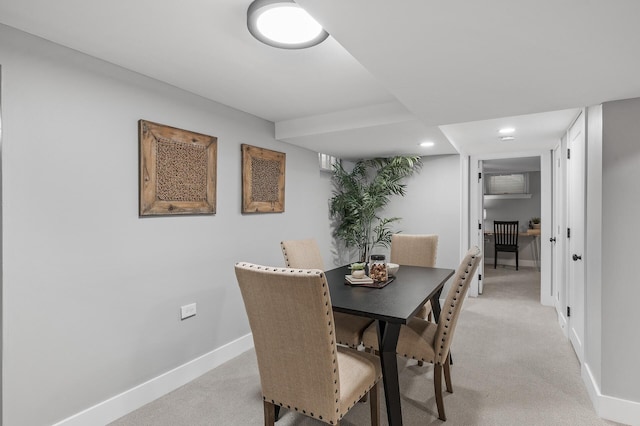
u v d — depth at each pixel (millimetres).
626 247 2086
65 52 1914
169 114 2494
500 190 8016
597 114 2264
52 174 1858
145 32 1770
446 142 3734
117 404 2164
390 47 1530
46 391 1844
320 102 2930
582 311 2756
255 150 3270
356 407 2271
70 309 1943
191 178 2623
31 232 1779
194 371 2691
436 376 2109
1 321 1684
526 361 2895
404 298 2158
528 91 2059
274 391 1712
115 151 2158
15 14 1593
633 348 2066
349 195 4680
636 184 2064
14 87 1717
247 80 2426
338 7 1219
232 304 3064
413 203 4805
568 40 1440
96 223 2061
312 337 1522
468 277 2051
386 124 2973
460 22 1314
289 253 3074
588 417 2135
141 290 2324
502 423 2074
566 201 3531
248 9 1547
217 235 2906
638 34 1376
